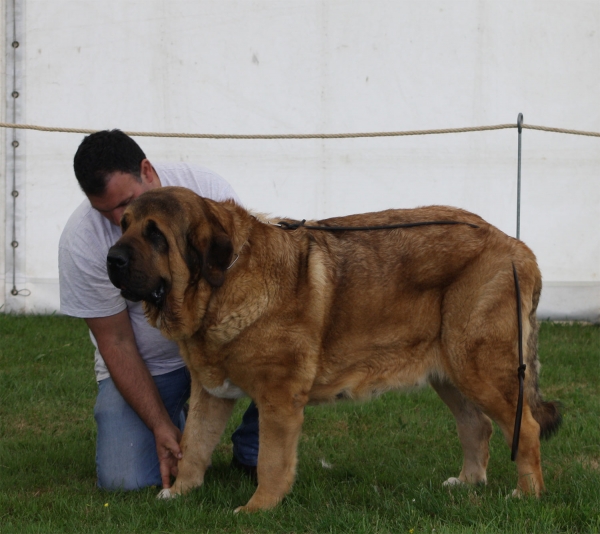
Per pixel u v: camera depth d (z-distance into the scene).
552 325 11.73
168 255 4.93
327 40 11.73
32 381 8.62
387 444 6.80
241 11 11.73
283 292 5.08
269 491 5.19
